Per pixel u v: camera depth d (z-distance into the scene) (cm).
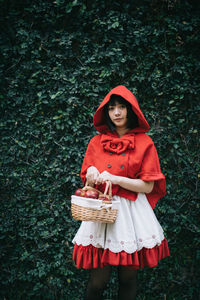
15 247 216
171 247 219
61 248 213
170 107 221
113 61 216
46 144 218
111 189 139
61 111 215
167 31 221
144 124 156
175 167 222
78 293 213
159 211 219
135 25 219
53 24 218
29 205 216
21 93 217
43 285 213
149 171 146
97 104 218
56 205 215
